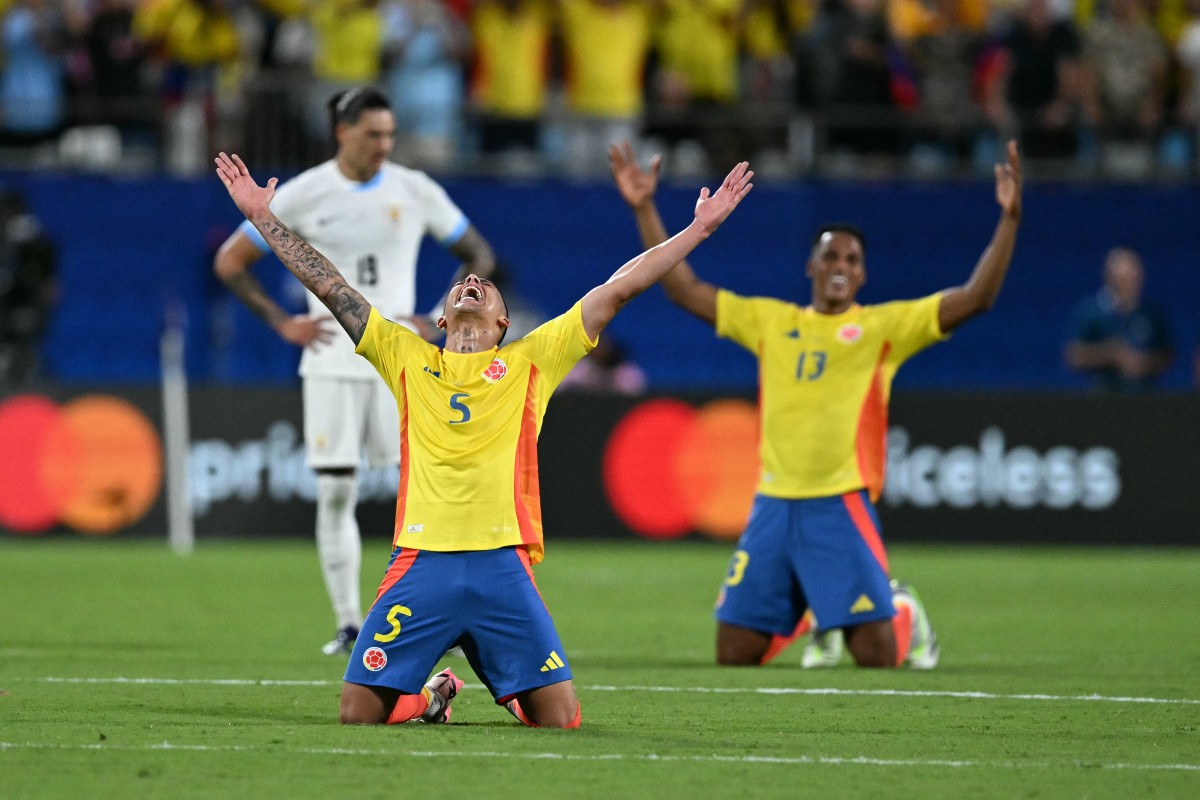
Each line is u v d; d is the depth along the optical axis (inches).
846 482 1231.5
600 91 2856.8
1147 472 2437.3
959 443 2444.6
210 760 753.0
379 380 1300.4
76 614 1553.9
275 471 2439.7
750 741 838.5
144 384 2522.1
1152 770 766.5
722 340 2854.3
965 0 2967.5
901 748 823.7
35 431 2458.2
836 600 1211.9
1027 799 693.9
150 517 2442.2
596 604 1712.6
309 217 1290.6
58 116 2891.2
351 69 2810.0
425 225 1337.4
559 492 2464.3
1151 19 3014.3
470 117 2876.5
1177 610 1704.0
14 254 2677.2
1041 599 1808.6
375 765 743.7
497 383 868.0
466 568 851.4
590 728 874.8
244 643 1341.0
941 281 2888.8
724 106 2874.0
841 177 2881.4
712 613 1635.1
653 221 1256.8
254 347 2775.6
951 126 2886.3
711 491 2455.7
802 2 2938.0
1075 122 2906.0
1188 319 2903.5
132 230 2851.9
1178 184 2913.4
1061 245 2913.4
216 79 2883.9
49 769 729.0
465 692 1053.8
